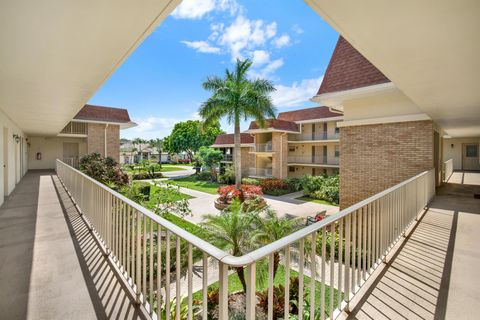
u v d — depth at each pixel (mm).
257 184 19984
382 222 3139
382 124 8516
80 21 2480
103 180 10523
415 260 3227
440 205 6426
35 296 2525
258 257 1280
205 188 20953
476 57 3201
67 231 4496
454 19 2355
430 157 7609
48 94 5391
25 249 3689
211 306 3629
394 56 3209
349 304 2316
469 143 19875
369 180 8758
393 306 2307
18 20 2438
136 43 2986
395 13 2277
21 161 13516
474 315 2180
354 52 9094
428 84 4316
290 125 24016
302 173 24422
